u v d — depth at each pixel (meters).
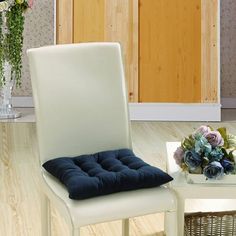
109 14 5.80
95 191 2.54
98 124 2.91
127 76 5.88
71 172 2.66
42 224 2.93
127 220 3.11
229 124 5.79
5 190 4.04
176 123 5.83
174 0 5.80
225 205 3.83
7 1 5.51
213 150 2.73
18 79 5.77
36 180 4.24
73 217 2.48
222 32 6.40
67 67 2.86
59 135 2.85
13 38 5.61
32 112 6.19
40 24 6.34
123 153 2.87
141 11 5.80
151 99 5.91
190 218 3.00
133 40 5.83
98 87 2.91
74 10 5.80
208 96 5.89
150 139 5.26
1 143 5.11
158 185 2.65
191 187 2.71
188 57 5.85
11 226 3.51
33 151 4.90
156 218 3.63
